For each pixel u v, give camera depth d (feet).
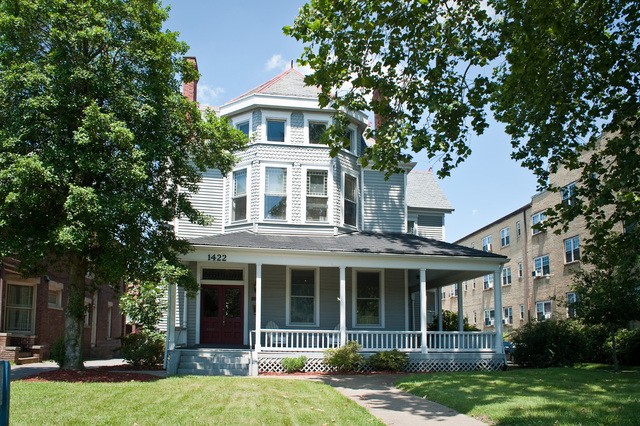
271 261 62.95
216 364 58.75
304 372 60.80
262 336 69.67
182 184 55.26
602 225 36.04
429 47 42.32
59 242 43.52
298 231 72.54
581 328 77.66
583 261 39.91
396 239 72.79
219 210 75.20
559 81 38.88
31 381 44.09
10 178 42.78
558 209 40.01
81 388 39.22
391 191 81.10
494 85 42.39
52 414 30.42
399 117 42.80
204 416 30.48
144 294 65.98
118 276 47.14
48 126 45.29
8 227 44.68
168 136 51.19
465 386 44.04
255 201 72.28
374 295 74.18
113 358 94.02
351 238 71.46
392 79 42.91
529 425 28.58
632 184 34.30
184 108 52.16
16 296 72.18
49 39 47.60
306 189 73.82
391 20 39.09
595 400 35.99
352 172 77.87
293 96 74.49
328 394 39.42
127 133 43.80
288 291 71.61
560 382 46.24
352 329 72.38
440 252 66.33
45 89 44.93
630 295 60.44
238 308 70.90
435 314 99.71
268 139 74.33
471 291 162.71
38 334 74.28
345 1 37.78
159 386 41.11
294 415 31.27
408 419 32.19
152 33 49.39
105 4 46.57
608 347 74.33
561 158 44.98
